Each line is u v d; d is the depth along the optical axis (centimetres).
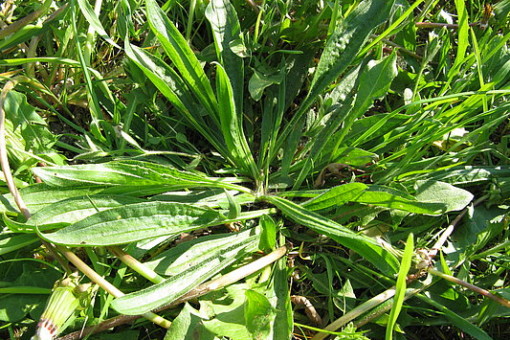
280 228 26
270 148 27
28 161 24
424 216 26
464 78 29
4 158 21
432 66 32
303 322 25
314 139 27
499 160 30
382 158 28
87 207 22
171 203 22
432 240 26
